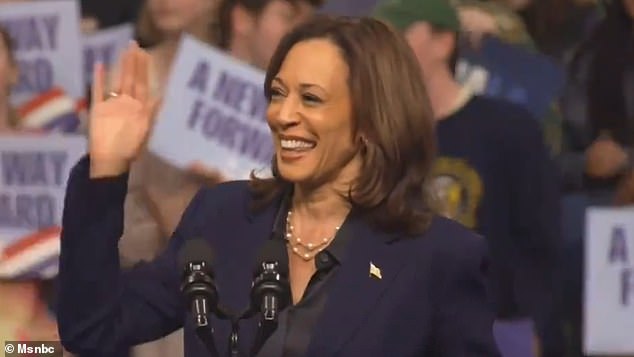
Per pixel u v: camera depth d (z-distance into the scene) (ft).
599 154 92.53
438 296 46.47
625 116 94.38
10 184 76.13
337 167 46.57
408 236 46.78
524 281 74.79
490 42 86.74
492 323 47.57
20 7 83.71
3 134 76.33
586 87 95.04
